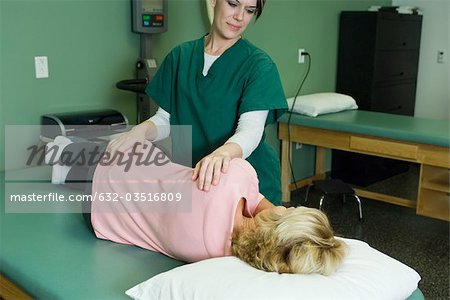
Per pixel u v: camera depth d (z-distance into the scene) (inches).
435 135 113.7
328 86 169.3
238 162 52.6
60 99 99.5
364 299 40.1
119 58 108.5
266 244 43.7
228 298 39.2
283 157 146.4
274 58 146.3
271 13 141.6
